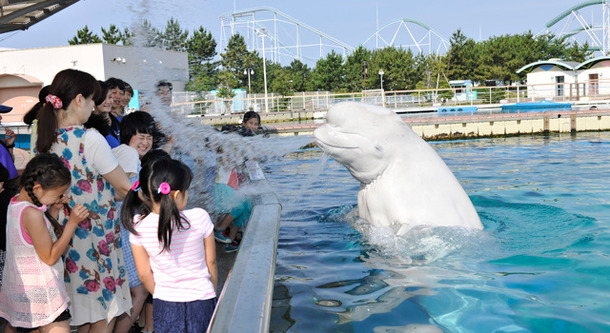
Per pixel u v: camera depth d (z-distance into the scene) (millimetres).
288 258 4801
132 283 3719
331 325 3279
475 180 9516
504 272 4184
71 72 3125
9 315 2986
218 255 5340
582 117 21375
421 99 40812
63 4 12773
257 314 2506
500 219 6008
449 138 21547
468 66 74125
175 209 2861
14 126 21266
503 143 18375
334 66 83250
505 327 3168
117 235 3324
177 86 6789
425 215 5152
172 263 2945
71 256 3104
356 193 8258
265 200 5145
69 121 3156
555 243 4945
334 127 5328
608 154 13289
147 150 4395
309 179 8453
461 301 3617
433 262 4480
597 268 4164
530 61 74500
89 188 3123
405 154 5293
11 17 11266
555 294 3670
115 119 4789
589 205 6676
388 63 76750
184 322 2932
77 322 3109
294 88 85625
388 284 4008
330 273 4328
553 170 10562
